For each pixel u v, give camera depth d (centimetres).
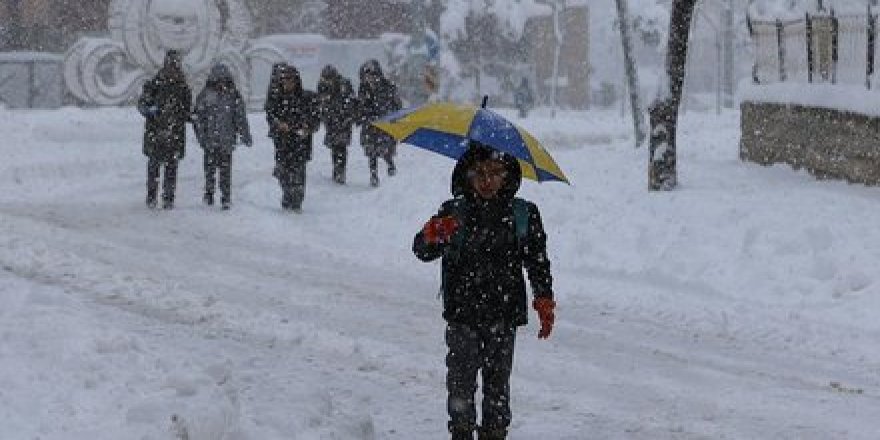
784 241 1892
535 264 916
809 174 2570
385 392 1196
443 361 1352
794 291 1759
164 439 815
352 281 1870
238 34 5159
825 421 1157
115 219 2392
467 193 917
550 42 9719
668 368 1376
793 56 2752
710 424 1137
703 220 2064
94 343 1075
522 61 8569
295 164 2631
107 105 4778
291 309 1611
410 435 1048
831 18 2508
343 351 1374
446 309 921
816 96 2525
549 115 7688
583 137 5150
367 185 3138
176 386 941
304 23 8219
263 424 935
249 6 7731
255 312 1562
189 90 2584
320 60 7538
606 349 1466
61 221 2325
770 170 2702
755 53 2997
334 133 3114
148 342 1281
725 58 9094
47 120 4022
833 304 1694
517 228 909
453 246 913
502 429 948
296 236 2309
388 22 8369
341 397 1162
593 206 2286
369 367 1302
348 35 8325
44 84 5678
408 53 7581
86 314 1236
